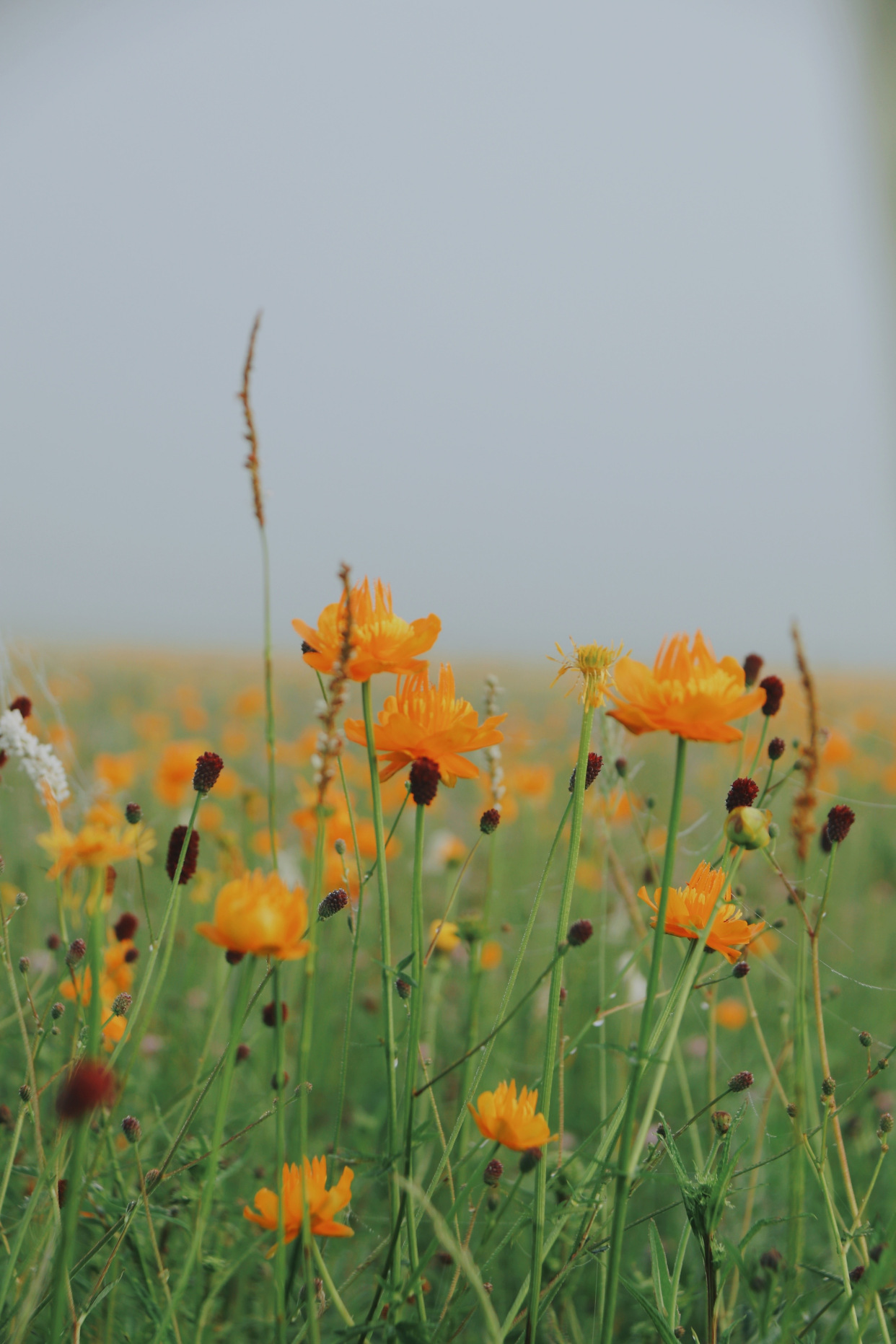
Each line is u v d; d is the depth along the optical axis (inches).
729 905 31.3
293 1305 32.4
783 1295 34.0
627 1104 29.2
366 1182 37.9
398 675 31.1
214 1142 29.5
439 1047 54.5
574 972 53.5
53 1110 39.1
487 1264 32.0
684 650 29.7
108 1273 33.3
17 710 35.2
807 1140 33.4
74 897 38.6
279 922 28.3
